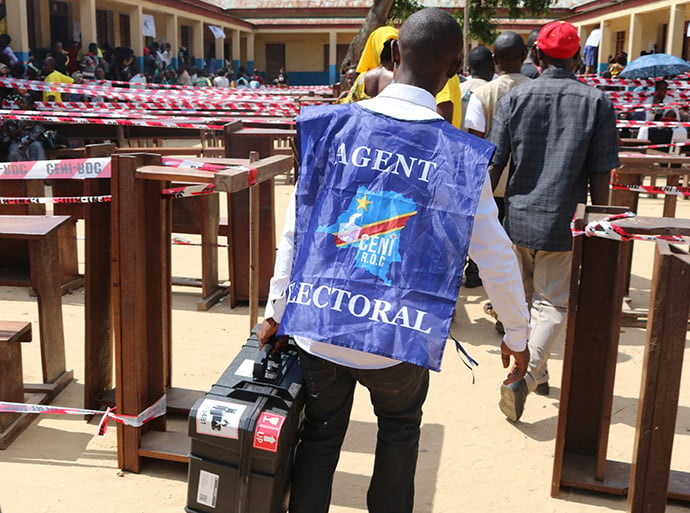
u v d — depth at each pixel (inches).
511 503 116.8
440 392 157.0
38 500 113.5
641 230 98.6
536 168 139.6
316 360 87.0
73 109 423.2
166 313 142.3
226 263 263.0
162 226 118.7
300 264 80.5
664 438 88.9
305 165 82.7
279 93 569.9
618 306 112.1
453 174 78.6
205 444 88.7
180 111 441.4
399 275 76.8
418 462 128.4
